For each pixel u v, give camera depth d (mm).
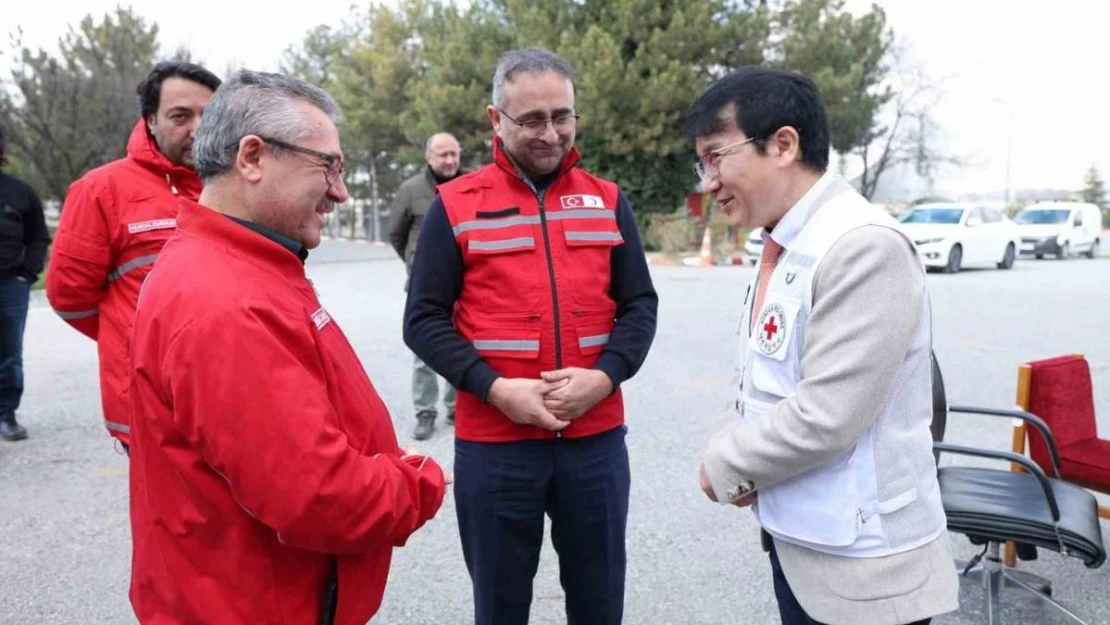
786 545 1715
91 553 3479
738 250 19891
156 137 2730
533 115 2174
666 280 14617
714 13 21109
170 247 1466
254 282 1415
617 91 20266
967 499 2709
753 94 1651
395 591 3162
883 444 1600
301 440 1341
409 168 30500
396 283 14312
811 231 1631
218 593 1434
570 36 20938
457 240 2250
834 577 1625
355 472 1414
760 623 2912
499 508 2248
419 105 23984
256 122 1449
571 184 2365
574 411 2152
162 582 1451
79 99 18578
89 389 6461
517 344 2211
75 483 4328
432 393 5129
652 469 4469
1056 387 3396
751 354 1774
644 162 21688
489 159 24625
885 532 1597
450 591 3162
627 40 21469
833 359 1519
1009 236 17641
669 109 20797
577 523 2314
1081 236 21922
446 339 2211
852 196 1653
